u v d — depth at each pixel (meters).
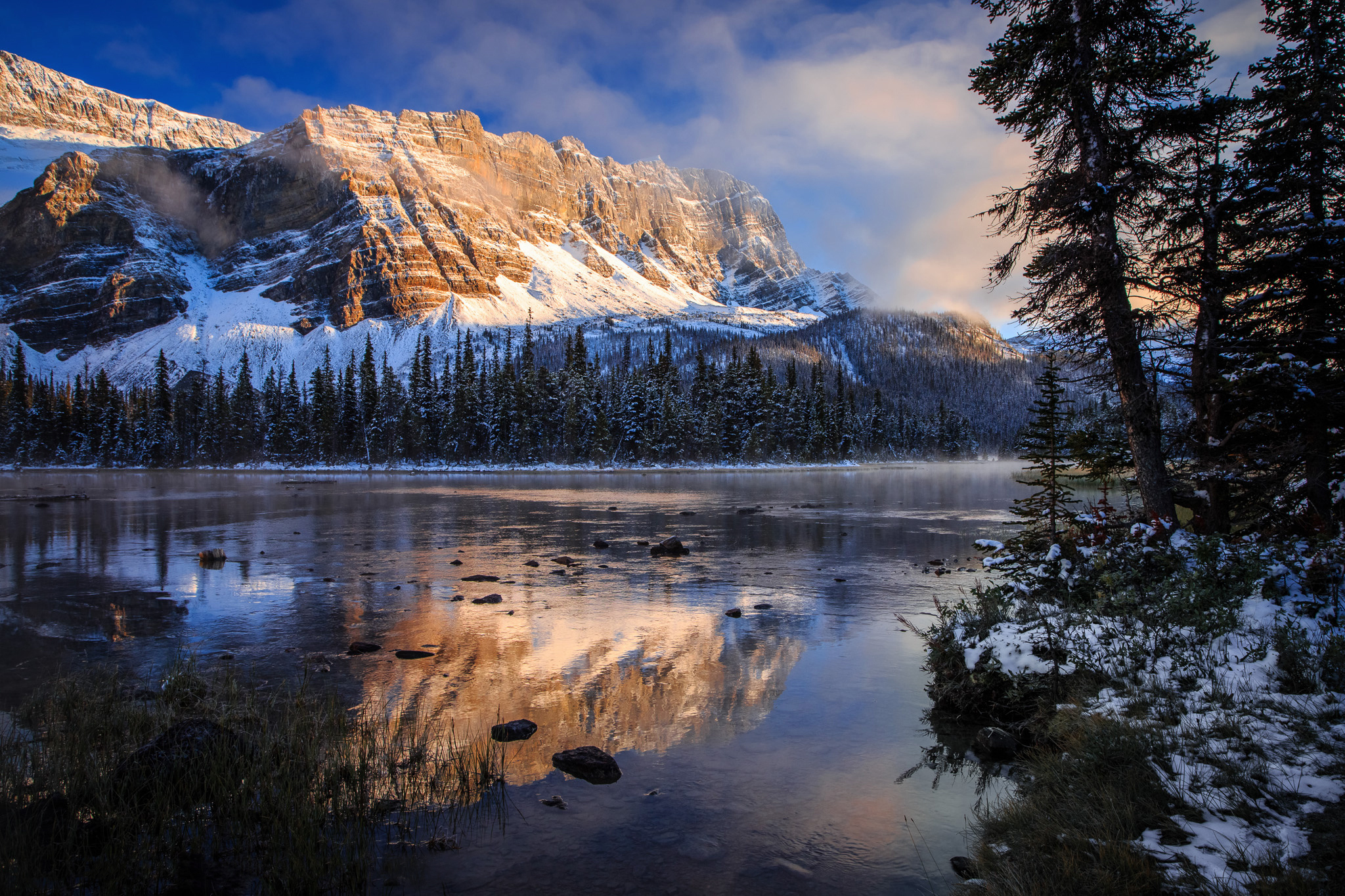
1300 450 10.36
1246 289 11.24
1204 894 4.01
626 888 4.75
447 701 8.62
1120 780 5.47
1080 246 11.20
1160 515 11.30
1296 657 6.46
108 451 112.44
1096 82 11.05
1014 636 8.36
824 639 11.58
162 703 7.91
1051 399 12.93
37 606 14.07
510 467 97.62
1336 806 4.57
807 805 6.02
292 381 121.56
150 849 5.09
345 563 19.77
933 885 4.79
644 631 12.14
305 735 6.98
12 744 6.55
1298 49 11.43
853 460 127.31
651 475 85.62
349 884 4.74
